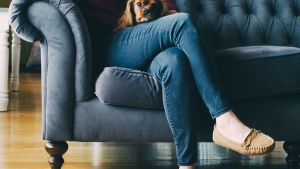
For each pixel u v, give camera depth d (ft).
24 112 9.83
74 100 5.24
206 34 6.84
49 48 5.21
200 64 4.74
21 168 5.69
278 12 7.14
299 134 5.46
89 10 5.57
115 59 5.32
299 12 7.14
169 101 4.80
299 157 6.03
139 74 5.13
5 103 9.82
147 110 5.26
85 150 6.97
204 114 5.33
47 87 5.24
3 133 7.72
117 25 5.67
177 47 4.93
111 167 5.97
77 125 5.25
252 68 5.35
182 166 4.80
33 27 5.22
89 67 5.22
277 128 5.43
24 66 18.99
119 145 7.48
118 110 5.23
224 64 5.33
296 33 6.98
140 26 5.23
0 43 9.64
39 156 6.31
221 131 4.84
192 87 4.80
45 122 5.29
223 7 7.16
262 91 5.35
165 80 4.80
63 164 6.03
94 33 5.57
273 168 6.10
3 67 9.72
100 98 5.17
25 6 5.16
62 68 5.18
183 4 6.95
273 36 6.97
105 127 5.24
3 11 9.46
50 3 5.18
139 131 5.26
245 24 6.97
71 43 5.16
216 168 6.09
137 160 6.43
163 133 5.28
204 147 7.52
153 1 5.66
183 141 4.78
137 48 5.16
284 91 5.40
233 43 6.89
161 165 6.16
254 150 4.72
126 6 5.68
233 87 5.32
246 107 5.39
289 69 5.41
